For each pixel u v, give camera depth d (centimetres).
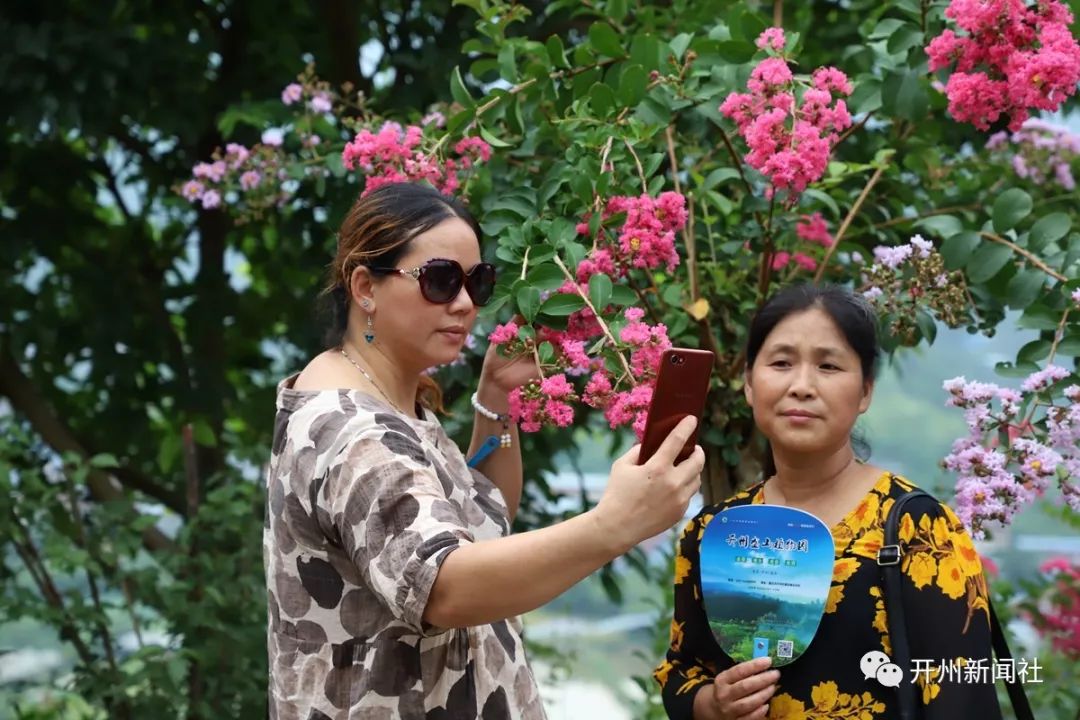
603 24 276
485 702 183
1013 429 233
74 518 401
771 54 259
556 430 420
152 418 521
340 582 172
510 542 151
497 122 293
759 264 303
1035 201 368
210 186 349
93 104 418
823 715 187
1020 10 242
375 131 321
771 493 207
